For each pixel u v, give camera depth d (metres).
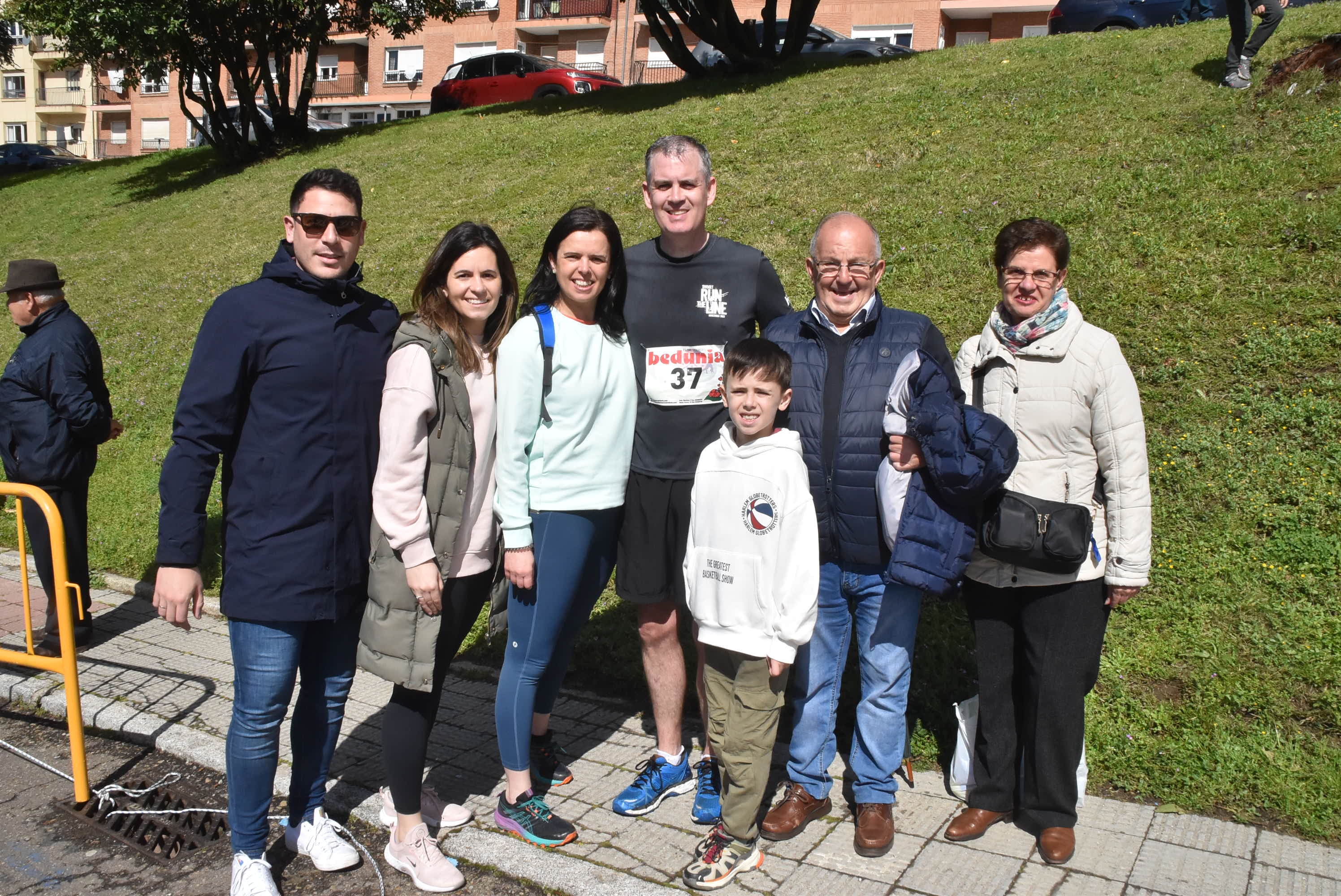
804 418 3.19
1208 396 4.83
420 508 2.91
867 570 3.19
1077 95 9.20
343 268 2.96
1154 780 3.42
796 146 9.80
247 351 2.83
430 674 2.93
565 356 3.10
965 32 37.56
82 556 5.15
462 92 24.11
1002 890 2.94
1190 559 4.13
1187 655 3.76
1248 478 4.37
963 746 3.48
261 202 13.62
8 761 4.07
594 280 3.12
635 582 3.40
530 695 3.25
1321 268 5.37
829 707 3.31
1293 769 3.30
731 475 3.05
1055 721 3.10
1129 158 7.35
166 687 4.63
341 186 2.90
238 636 2.92
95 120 54.62
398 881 3.15
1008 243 3.09
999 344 3.18
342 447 2.95
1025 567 3.05
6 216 17.27
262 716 2.94
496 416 3.12
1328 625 3.71
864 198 7.98
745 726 3.00
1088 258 6.08
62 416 4.93
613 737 4.05
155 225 13.95
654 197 3.23
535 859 3.14
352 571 3.02
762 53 15.23
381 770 3.81
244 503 2.88
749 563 2.98
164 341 9.31
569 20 41.56
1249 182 6.43
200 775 3.91
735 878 3.03
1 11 16.64
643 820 3.41
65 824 3.57
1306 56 7.83
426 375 2.92
